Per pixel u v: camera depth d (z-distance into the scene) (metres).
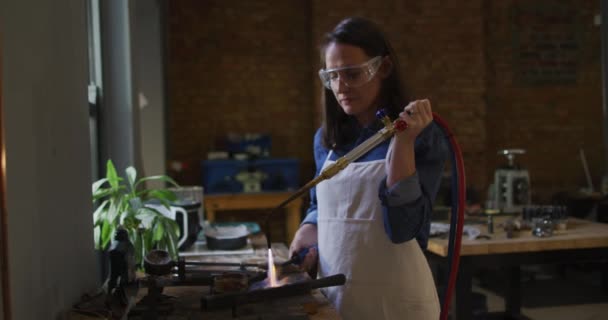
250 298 1.23
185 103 5.79
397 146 1.30
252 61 5.88
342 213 1.58
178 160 5.78
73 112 1.55
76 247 1.56
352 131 1.65
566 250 2.79
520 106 6.21
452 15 5.83
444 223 3.28
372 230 1.53
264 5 5.88
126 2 2.83
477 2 5.82
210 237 2.38
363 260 1.54
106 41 2.82
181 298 1.36
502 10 6.13
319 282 1.32
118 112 2.83
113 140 2.83
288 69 5.94
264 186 5.45
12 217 1.13
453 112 5.89
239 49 5.86
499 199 3.80
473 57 5.87
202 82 5.80
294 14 5.93
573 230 2.98
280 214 5.89
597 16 6.04
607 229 2.99
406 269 1.51
